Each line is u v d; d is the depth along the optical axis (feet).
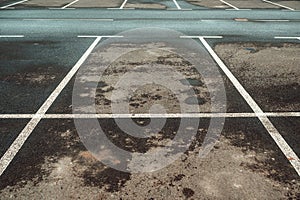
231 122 13.87
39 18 39.50
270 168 10.69
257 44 27.73
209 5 52.08
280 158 11.27
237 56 23.97
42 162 11.01
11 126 13.50
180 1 57.26
